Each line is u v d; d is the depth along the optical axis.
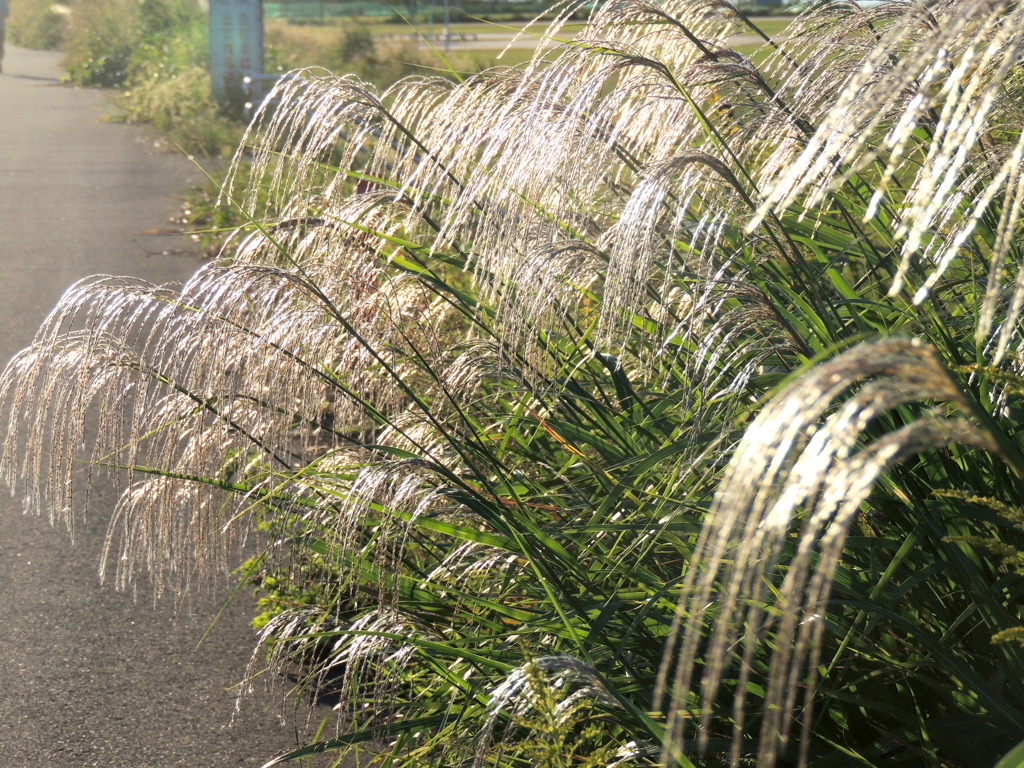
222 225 10.27
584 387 3.35
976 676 2.07
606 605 2.29
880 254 2.94
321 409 2.87
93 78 29.69
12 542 4.61
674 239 2.30
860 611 2.31
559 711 1.88
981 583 2.12
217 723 3.30
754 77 2.77
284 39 27.98
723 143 2.56
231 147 15.84
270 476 2.82
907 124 1.25
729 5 3.18
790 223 3.05
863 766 2.25
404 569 3.06
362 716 3.23
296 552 3.08
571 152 2.45
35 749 3.19
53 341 2.82
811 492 0.91
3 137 18.80
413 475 2.44
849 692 2.41
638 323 2.98
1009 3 1.22
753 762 2.25
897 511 2.43
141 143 17.89
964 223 2.13
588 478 2.95
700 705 2.27
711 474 2.48
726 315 2.29
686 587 1.04
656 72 2.59
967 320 2.72
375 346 2.96
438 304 3.62
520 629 2.56
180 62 25.28
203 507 2.85
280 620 3.05
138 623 3.93
